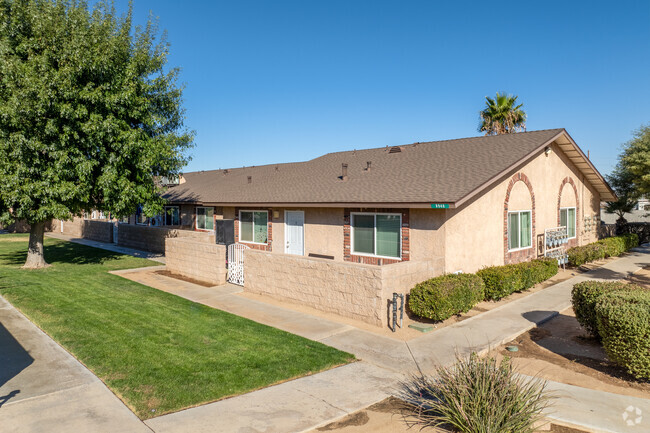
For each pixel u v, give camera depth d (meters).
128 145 15.33
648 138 22.86
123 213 17.02
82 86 14.62
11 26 14.24
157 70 18.08
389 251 12.78
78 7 15.36
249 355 7.53
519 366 7.27
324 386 6.41
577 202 19.62
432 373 6.90
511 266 12.53
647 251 23.08
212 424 5.23
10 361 7.11
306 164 21.78
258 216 18.22
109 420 5.28
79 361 7.15
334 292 10.27
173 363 7.09
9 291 12.09
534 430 5.14
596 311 7.01
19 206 14.66
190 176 31.19
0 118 13.29
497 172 11.99
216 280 13.91
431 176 13.25
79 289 12.58
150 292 12.47
